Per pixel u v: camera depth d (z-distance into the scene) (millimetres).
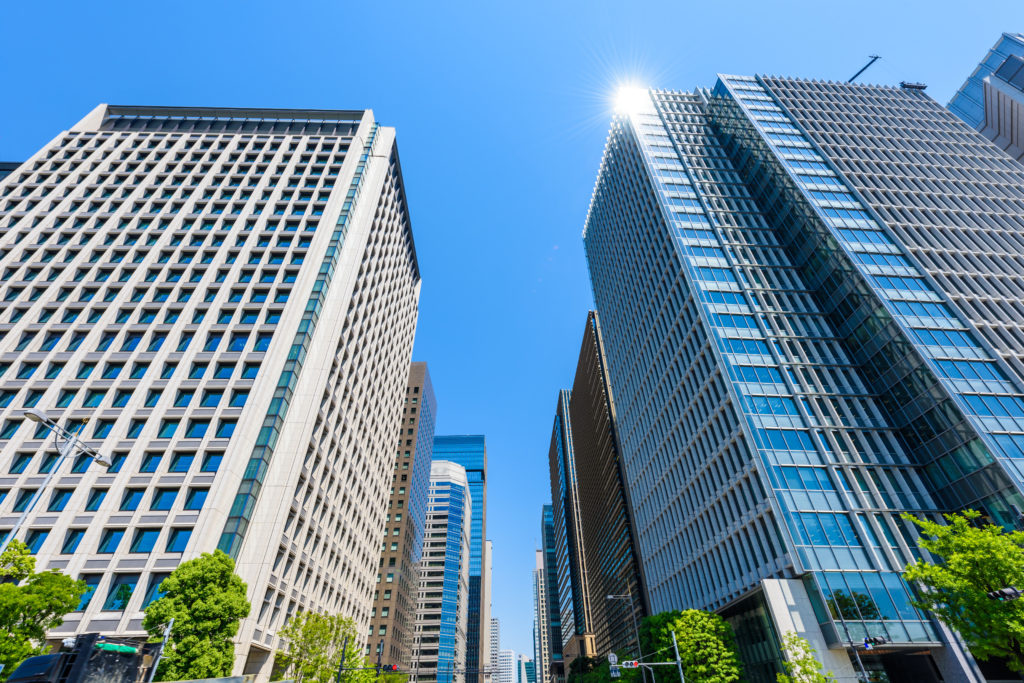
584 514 154875
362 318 64500
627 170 87625
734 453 48031
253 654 38000
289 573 43000
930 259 55125
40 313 49812
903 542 38438
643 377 73812
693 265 61219
